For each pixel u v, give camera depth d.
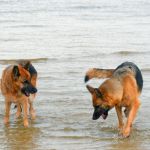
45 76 18.14
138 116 13.27
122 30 32.62
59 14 45.00
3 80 12.65
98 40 27.70
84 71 19.06
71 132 12.05
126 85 11.43
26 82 12.30
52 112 13.76
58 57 22.19
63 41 27.27
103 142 11.26
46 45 25.78
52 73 18.72
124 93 11.42
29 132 12.06
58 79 17.69
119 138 11.56
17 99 12.56
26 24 36.16
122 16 43.31
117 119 13.12
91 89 11.29
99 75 12.03
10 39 28.11
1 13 45.28
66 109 14.00
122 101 11.52
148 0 63.06
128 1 62.06
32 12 46.59
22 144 11.10
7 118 12.90
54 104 14.50
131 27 34.44
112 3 58.78
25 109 12.59
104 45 25.81
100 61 21.31
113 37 29.08
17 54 23.03
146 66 19.84
